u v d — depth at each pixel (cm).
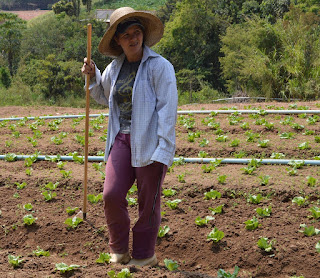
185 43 2641
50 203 542
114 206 379
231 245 439
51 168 677
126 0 6138
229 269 417
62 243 465
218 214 495
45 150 757
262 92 1581
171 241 454
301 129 829
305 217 479
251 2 2641
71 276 369
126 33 372
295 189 527
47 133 915
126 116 388
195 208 510
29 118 1105
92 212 509
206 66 2612
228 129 854
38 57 3064
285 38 1605
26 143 817
